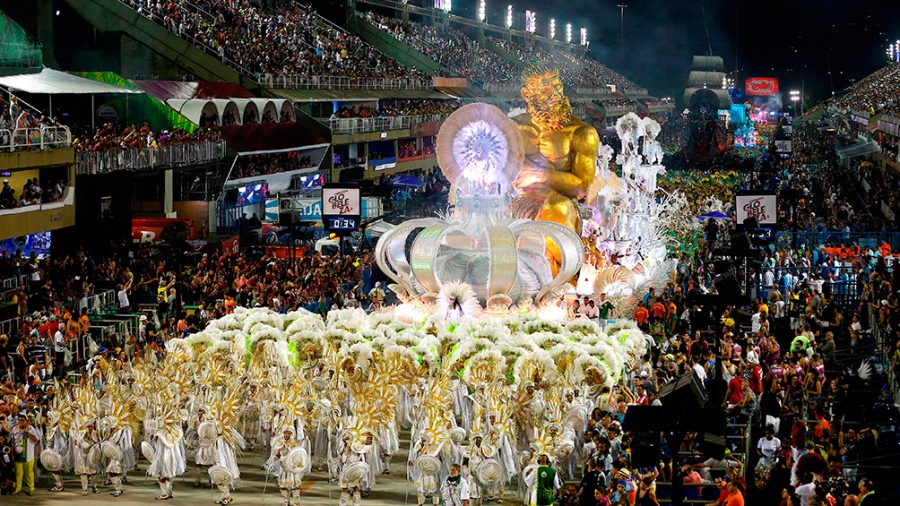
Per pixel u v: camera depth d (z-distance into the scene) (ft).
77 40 233.35
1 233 133.28
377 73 306.76
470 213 127.75
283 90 247.29
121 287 145.07
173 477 89.92
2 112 143.23
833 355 124.16
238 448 101.50
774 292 146.92
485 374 88.63
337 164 259.60
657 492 83.61
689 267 181.06
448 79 356.79
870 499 71.77
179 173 202.69
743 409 101.76
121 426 90.99
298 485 86.53
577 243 128.88
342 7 359.25
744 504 75.25
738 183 317.01
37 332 116.78
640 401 97.30
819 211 266.36
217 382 91.15
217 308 133.49
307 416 88.53
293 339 93.81
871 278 157.58
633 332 106.01
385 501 88.53
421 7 437.17
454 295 121.19
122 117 199.31
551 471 81.56
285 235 203.92
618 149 368.68
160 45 231.09
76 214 172.24
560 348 92.12
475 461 87.25
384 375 89.10
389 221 236.43
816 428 92.53
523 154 129.08
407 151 306.35
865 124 369.30
